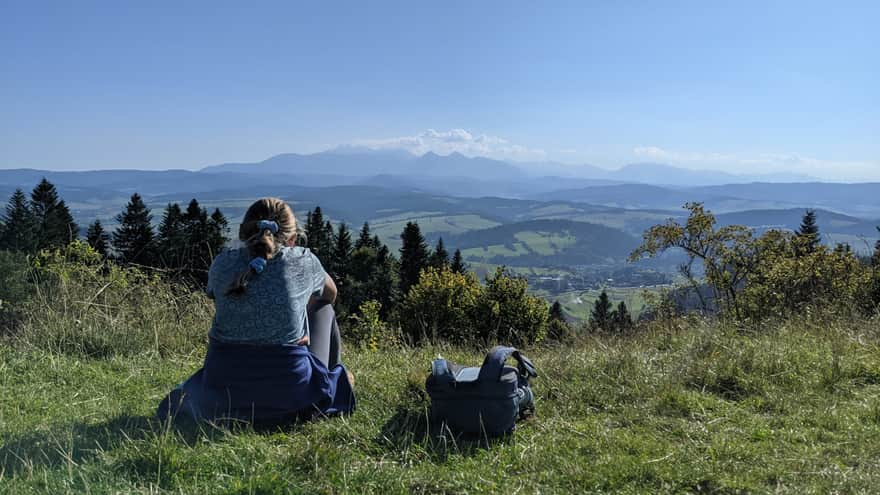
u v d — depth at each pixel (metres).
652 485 2.89
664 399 4.11
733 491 2.80
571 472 3.00
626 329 7.43
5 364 4.67
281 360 3.40
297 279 3.45
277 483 2.69
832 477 2.91
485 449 3.34
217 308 3.38
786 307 9.65
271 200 3.53
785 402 4.11
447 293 23.62
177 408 3.40
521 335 7.55
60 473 2.68
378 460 3.15
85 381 4.44
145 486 2.64
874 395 4.31
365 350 6.24
